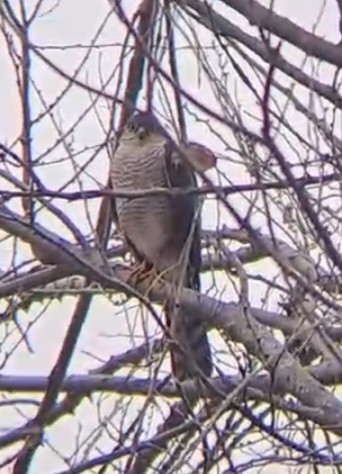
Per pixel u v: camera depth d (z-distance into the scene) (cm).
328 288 779
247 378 798
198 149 785
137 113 830
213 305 902
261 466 828
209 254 934
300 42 698
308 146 747
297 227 782
